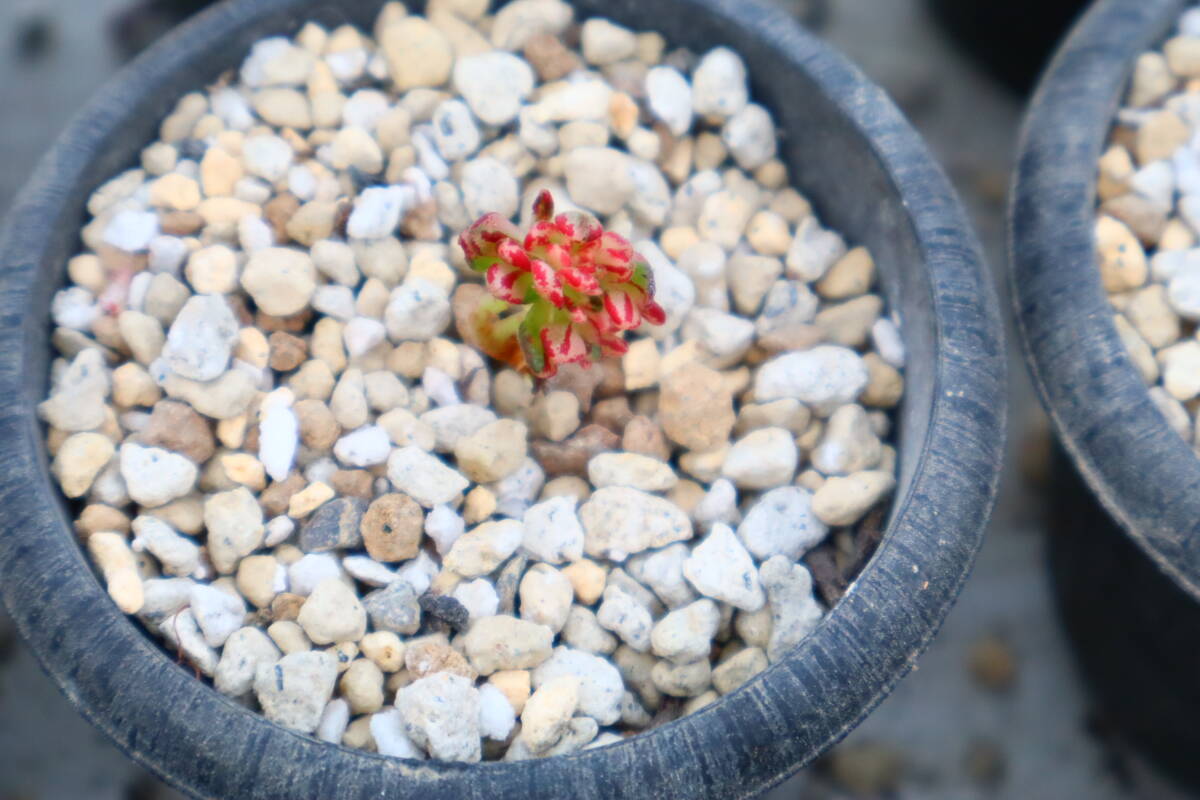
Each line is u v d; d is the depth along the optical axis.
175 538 0.24
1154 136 0.26
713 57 0.26
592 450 0.25
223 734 0.22
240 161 0.26
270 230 0.26
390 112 0.26
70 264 0.25
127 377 0.25
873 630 0.23
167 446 0.24
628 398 0.26
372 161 0.26
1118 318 0.26
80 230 0.26
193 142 0.26
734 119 0.26
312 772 0.22
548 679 0.24
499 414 0.26
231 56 0.26
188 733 0.22
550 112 0.26
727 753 0.22
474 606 0.24
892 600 0.23
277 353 0.25
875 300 0.26
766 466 0.25
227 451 0.25
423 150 0.26
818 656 0.23
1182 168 0.26
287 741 0.22
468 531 0.25
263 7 0.26
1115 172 0.26
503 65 0.26
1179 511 0.24
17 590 0.23
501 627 0.24
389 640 0.24
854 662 0.23
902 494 0.24
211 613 0.24
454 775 0.22
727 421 0.25
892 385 0.25
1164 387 0.25
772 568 0.24
